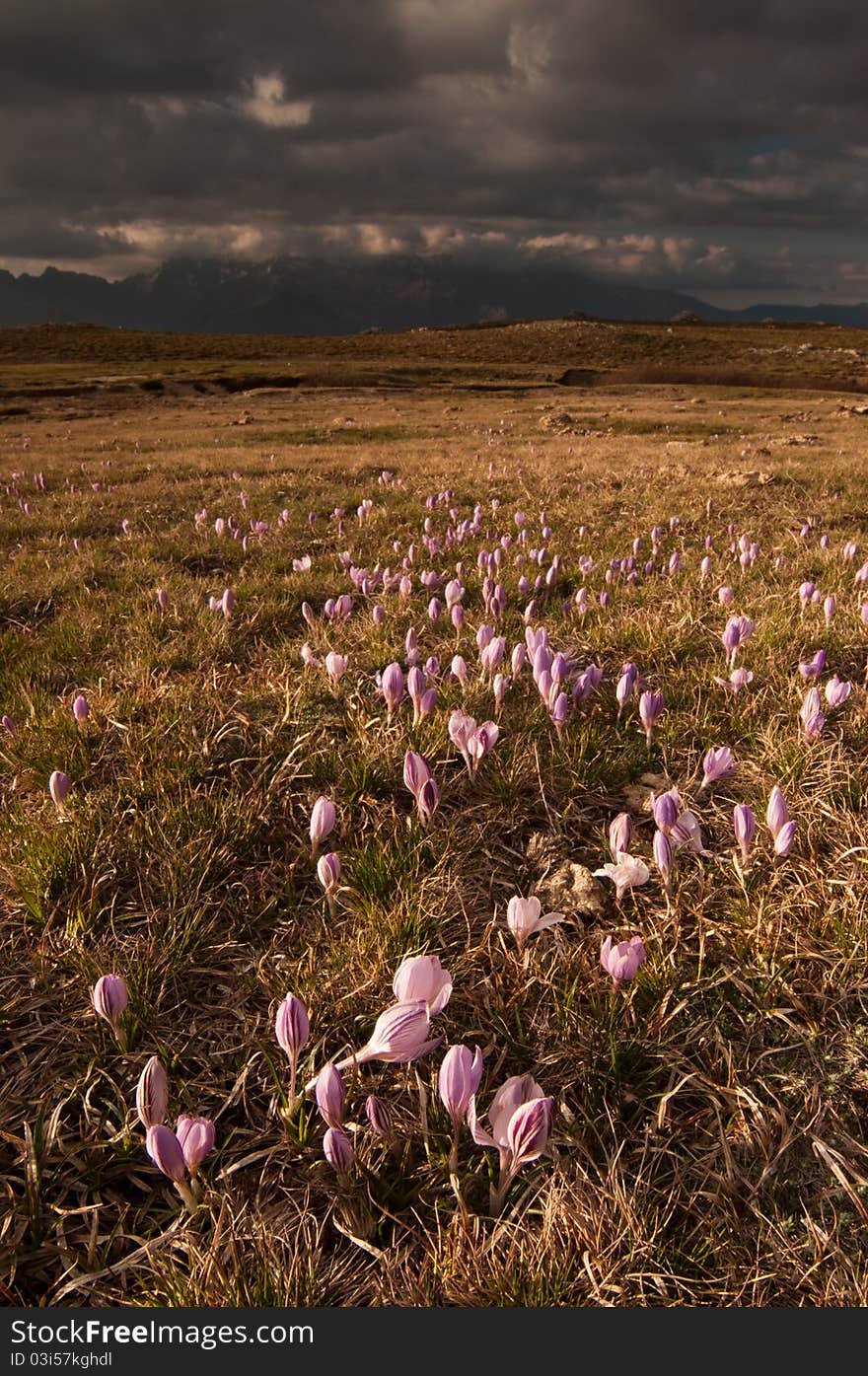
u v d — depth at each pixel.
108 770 0.87
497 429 6.25
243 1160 0.53
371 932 0.65
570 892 0.71
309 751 0.88
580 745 0.88
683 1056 0.58
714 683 1.01
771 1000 0.61
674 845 0.69
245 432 6.03
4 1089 0.57
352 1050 0.58
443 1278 0.48
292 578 1.56
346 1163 0.49
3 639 1.23
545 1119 0.46
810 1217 0.50
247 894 0.72
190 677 1.05
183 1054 0.59
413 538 1.98
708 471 2.91
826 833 0.75
